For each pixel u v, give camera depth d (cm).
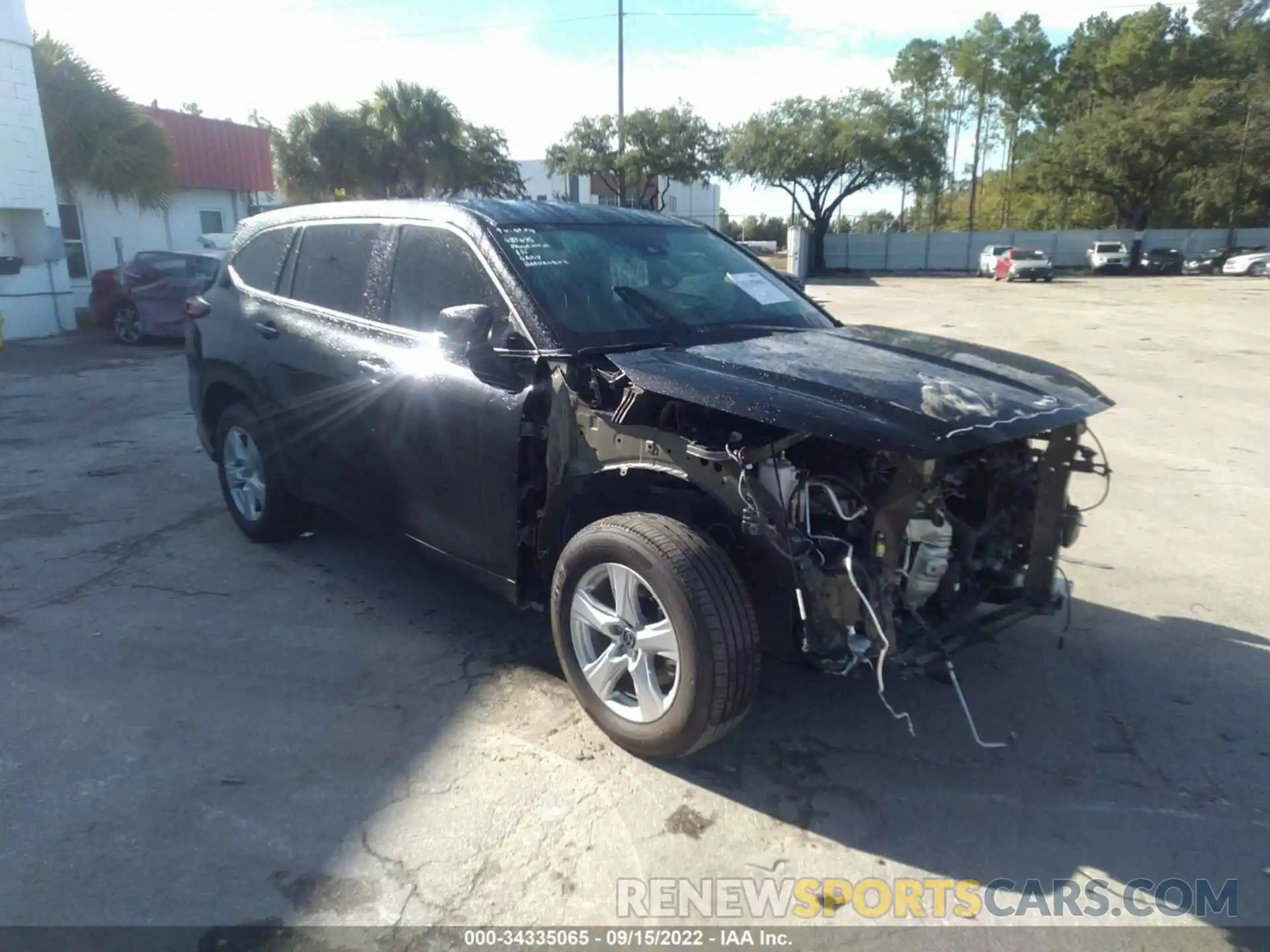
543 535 370
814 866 291
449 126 3384
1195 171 5528
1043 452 371
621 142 3416
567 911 271
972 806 320
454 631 446
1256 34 6344
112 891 276
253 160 2572
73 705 380
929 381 329
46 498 661
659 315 397
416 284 427
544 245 405
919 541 322
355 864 288
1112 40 6538
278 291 509
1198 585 509
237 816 311
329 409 454
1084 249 5150
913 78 7306
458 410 384
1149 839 304
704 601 304
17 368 1303
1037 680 404
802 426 290
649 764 340
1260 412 964
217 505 642
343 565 527
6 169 1573
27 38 1585
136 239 2211
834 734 362
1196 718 375
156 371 1281
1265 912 273
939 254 5153
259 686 396
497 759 343
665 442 323
